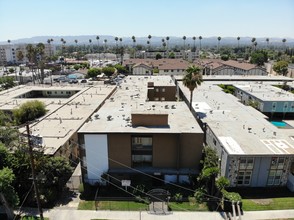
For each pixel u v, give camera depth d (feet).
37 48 360.69
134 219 95.61
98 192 112.27
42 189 102.12
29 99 217.77
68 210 100.37
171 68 392.68
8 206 93.56
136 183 114.93
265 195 108.37
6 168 94.02
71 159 135.44
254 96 213.87
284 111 202.59
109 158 115.65
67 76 396.16
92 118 128.36
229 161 109.29
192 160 117.70
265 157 109.09
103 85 263.29
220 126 139.54
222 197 102.12
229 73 376.89
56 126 143.74
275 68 389.39
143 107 150.51
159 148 115.34
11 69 449.89
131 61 454.81
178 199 105.81
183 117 133.80
